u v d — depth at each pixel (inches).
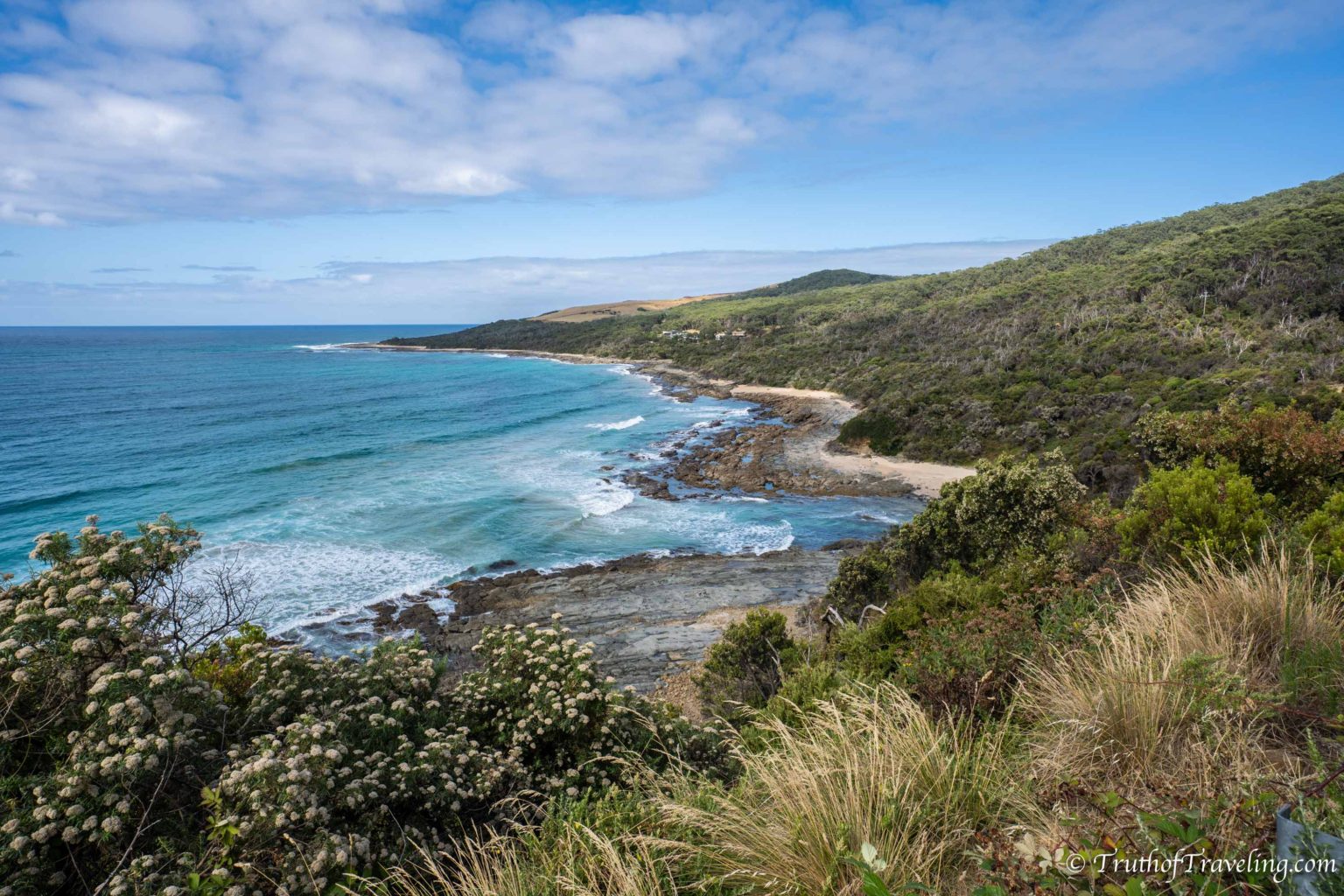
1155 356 1892.2
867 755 117.3
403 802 164.2
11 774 138.5
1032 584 291.9
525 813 185.3
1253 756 97.0
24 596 163.9
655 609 816.9
